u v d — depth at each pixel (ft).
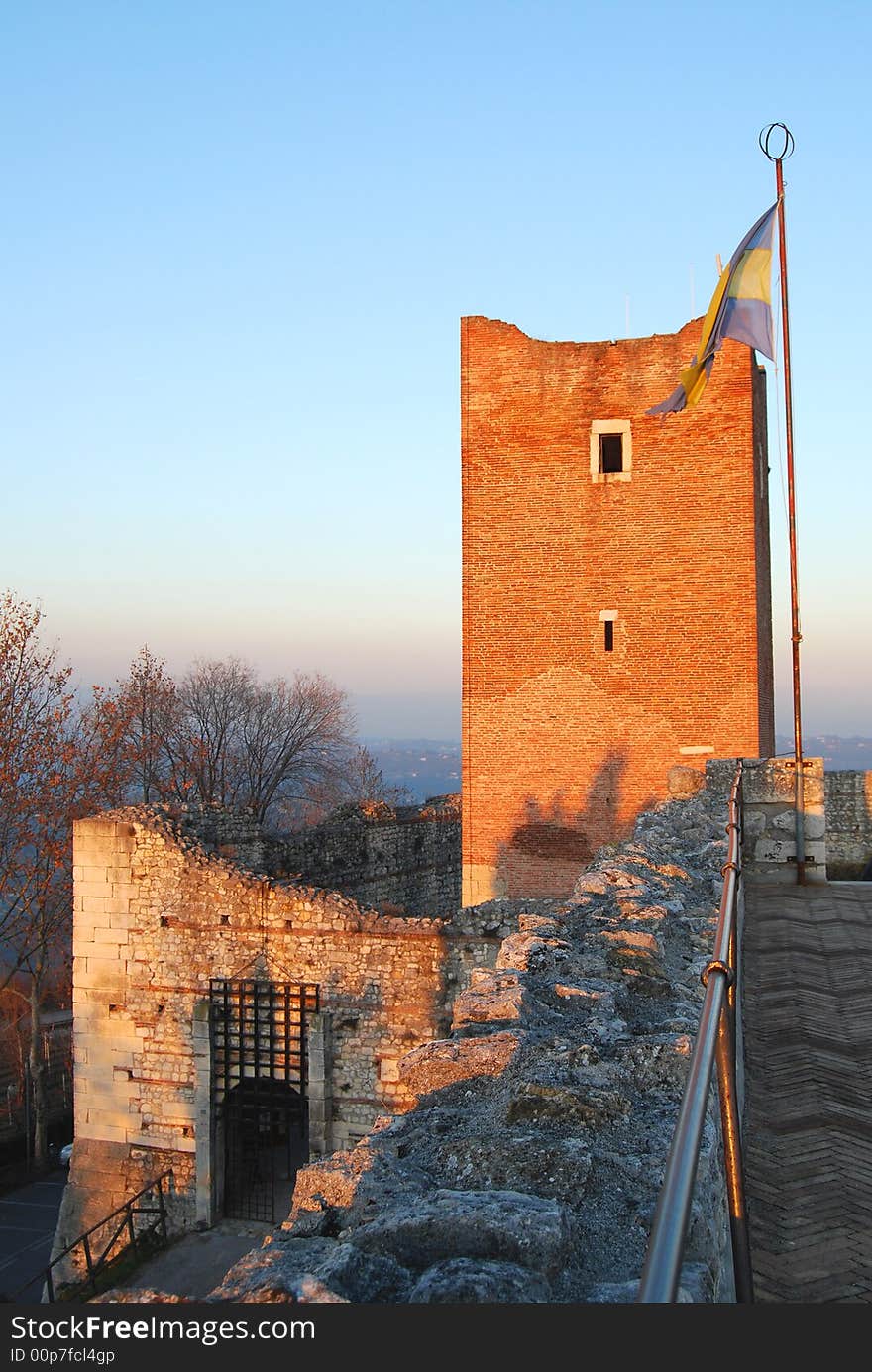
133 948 73.20
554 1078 18.45
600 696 91.86
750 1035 27.99
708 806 57.62
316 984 69.00
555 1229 12.92
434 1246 13.00
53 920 117.39
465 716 93.71
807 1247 17.65
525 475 93.20
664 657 91.20
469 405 94.02
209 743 165.27
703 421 90.94
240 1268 13.00
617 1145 16.55
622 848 43.52
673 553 91.25
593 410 92.43
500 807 93.09
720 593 90.63
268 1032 70.64
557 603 92.63
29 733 111.86
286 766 173.17
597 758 91.81
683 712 90.89
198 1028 71.26
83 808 113.91
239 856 82.94
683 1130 10.22
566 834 92.02
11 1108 117.08
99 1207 72.38
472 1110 18.35
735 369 90.43
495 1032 21.40
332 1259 12.46
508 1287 11.73
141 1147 72.49
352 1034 68.33
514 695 93.04
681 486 91.20
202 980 71.51
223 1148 71.72
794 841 54.29
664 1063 19.12
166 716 152.05
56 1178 105.81
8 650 111.65
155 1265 66.28
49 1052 127.13
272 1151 70.59
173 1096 71.82
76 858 74.33
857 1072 25.17
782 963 35.55
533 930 29.50
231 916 71.00
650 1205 14.79
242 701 172.86
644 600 91.50
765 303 63.87
